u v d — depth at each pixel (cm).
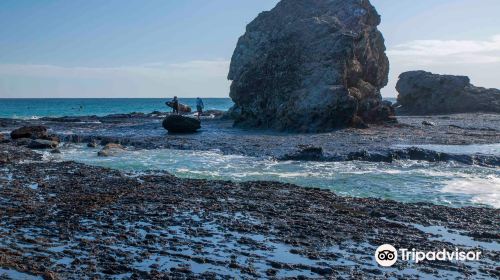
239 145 3328
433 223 1493
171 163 2734
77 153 3206
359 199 1817
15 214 1548
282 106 4438
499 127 4628
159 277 1024
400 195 1925
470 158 2719
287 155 2883
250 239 1300
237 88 4984
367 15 5203
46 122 5862
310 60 4581
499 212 1628
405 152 2866
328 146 3148
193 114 7431
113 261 1119
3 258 1107
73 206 1662
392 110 4934
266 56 4950
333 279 1028
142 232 1361
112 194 1869
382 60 5472
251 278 1030
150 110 12912
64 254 1164
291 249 1222
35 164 2656
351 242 1288
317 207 1684
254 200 1788
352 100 4188
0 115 9531
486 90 7706
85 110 12638
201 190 1961
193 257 1154
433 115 7025
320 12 5209
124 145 3566
